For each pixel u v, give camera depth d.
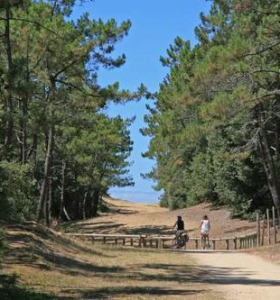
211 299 11.58
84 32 26.30
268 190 36.91
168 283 14.52
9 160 15.30
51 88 25.02
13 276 11.77
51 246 19.08
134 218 50.50
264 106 24.64
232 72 21.98
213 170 45.31
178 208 59.16
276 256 22.22
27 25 22.47
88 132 41.53
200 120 28.47
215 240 31.36
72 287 13.04
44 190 27.66
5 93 12.16
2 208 13.16
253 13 21.58
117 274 16.34
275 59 21.72
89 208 63.09
